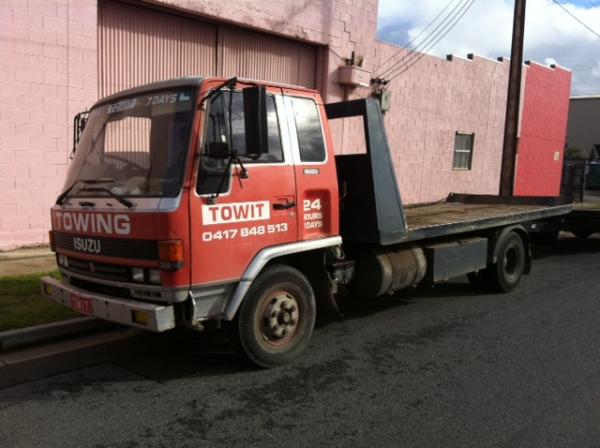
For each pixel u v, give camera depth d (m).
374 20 14.61
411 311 7.23
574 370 5.17
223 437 3.81
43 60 8.73
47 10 8.67
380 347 5.74
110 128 5.01
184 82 4.60
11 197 8.66
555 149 24.22
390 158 6.13
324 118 5.48
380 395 4.54
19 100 8.57
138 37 10.04
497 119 20.38
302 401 4.39
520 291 8.54
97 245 4.67
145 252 4.36
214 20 11.00
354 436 3.86
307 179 5.21
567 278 9.61
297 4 12.40
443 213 9.29
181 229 4.27
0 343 5.23
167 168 4.43
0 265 7.90
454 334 6.23
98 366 5.03
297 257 5.41
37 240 9.02
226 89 4.56
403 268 6.42
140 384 4.66
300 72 13.19
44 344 5.51
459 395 4.57
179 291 4.29
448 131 18.12
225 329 4.94
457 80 18.09
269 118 4.94
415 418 4.14
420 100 16.75
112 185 4.71
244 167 4.69
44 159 8.93
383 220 5.98
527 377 4.98
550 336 6.21
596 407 4.39
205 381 4.75
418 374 5.01
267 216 4.86
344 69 13.62
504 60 20.30
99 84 9.61
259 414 4.16
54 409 4.18
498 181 21.05
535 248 13.20
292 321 5.17
